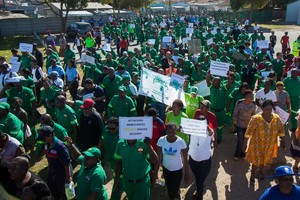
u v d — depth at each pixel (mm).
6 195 4102
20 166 4504
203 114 7113
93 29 30359
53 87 9117
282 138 7281
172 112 7496
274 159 8484
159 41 24828
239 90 9086
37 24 38625
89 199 4797
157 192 7137
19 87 8602
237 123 8164
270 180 7496
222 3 79812
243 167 8133
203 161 6277
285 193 4211
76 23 34438
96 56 15297
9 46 30938
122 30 32250
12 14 44188
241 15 56219
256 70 11773
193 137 6301
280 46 29078
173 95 9000
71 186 5496
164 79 9102
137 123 5348
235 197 6910
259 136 6750
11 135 6750
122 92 8180
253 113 7941
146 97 11023
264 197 4305
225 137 9953
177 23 35719
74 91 12203
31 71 12992
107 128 6703
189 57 16531
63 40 23438
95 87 9406
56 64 12781
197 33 24875
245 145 7098
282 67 14258
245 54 14297
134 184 5465
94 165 4969
